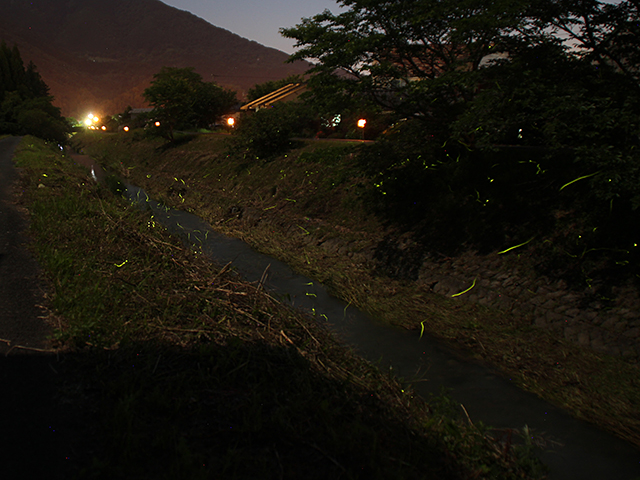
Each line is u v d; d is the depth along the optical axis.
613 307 6.59
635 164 6.28
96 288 4.93
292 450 3.08
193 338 4.47
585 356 6.13
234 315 5.42
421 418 4.16
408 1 9.77
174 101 31.05
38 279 5.17
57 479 2.51
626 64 7.86
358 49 9.74
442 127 10.93
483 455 3.73
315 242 11.97
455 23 8.62
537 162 9.48
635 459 4.36
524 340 6.67
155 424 3.07
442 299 8.35
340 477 2.89
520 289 7.77
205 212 16.30
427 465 3.30
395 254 10.05
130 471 2.62
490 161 10.32
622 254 7.05
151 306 4.95
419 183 11.29
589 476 4.09
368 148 12.34
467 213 9.81
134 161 32.97
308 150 17.62
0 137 41.25
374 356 6.32
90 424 2.98
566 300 7.12
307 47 11.09
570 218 8.16
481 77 8.58
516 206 9.12
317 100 11.35
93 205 9.09
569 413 5.10
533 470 3.67
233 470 2.77
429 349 6.62
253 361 4.27
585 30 7.88
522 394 5.46
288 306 6.87
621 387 5.47
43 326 4.14
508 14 7.86
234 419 3.30
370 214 11.78
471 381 5.75
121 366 3.70
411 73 11.19
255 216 14.75
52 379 3.40
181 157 27.11
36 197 9.38
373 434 3.40
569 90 7.18
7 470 2.51
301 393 3.82
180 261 7.01
